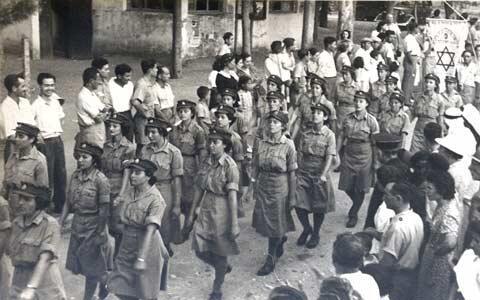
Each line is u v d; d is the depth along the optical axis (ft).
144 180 15.44
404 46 43.65
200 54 57.77
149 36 55.77
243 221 24.58
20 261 14.52
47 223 14.53
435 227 14.74
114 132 19.80
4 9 19.72
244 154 25.96
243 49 47.42
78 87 44.45
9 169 18.85
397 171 17.52
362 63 32.32
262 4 61.93
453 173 17.47
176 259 21.11
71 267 17.19
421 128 28.22
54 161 22.86
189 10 56.65
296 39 65.98
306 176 21.68
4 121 21.02
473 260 13.60
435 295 14.58
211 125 22.26
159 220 15.48
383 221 16.78
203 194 19.45
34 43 52.21
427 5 66.08
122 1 55.47
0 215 15.53
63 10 55.01
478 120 21.22
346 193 26.07
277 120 19.44
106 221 17.21
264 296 18.85
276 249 21.03
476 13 68.33
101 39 56.08
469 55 39.68
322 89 26.58
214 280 18.83
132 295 15.89
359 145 23.58
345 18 50.83
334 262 12.24
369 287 11.78
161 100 26.86
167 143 18.98
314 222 22.33
